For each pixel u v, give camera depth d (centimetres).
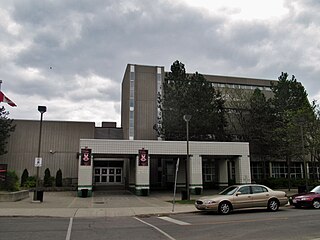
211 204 1527
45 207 1845
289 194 2972
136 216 1548
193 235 970
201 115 3556
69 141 3997
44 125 3981
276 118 4050
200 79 3762
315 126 3244
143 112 4506
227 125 4166
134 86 4572
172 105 3594
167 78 3834
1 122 3484
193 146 3175
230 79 5188
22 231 1060
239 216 1440
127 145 2998
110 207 1902
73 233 1020
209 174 4506
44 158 3875
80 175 2791
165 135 3738
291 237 909
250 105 4356
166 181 4197
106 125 4888
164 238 925
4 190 2333
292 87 4238
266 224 1171
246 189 1616
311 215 1426
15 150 3819
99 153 2919
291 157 3959
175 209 1788
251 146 4200
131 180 3397
